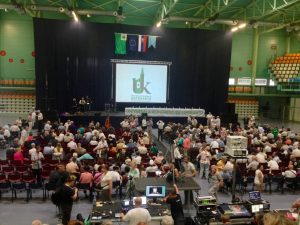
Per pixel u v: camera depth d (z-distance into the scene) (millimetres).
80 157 12977
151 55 28016
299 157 14383
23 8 22312
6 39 28844
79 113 24984
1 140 17438
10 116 28703
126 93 27969
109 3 26656
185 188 9336
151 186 8414
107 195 9250
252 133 18781
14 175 10789
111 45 27344
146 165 12258
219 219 7406
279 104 34625
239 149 8438
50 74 26234
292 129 27188
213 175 11461
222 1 25328
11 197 10891
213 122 23938
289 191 12617
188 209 9977
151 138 19500
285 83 31828
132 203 7699
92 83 27562
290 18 28609
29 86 29312
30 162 12094
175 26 30656
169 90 28625
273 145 16547
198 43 28188
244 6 27172
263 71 33625
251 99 33781
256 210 7461
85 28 26594
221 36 28250
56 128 19094
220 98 28906
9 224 8844
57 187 8266
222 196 11688
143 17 29781
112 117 24469
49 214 9594
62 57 26422
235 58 32844
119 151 13711
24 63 29219
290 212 6895
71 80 27031
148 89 28203
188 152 15133
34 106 29391
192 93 28891
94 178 10602
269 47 33438
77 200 10820
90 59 27172
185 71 28562
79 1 26281
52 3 26391
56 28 25938
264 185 12820
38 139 15797
